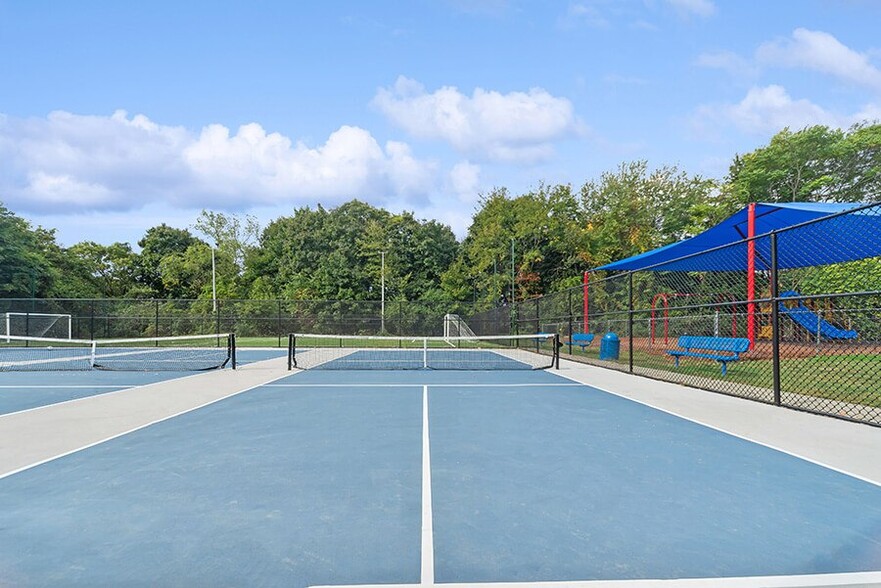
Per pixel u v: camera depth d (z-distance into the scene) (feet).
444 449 16.90
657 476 13.92
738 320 54.24
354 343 89.40
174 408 25.18
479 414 23.27
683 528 10.50
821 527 10.56
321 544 9.78
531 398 28.04
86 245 161.58
